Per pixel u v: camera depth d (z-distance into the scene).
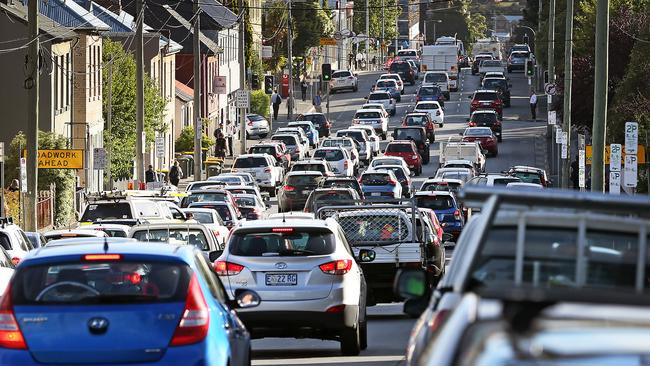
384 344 48.84
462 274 17.05
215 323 26.92
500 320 11.05
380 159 159.75
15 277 26.80
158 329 26.14
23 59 146.12
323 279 43.22
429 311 22.23
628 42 155.38
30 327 26.16
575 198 15.64
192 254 28.03
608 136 124.06
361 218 60.88
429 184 123.38
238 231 44.38
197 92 162.38
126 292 26.84
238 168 165.50
